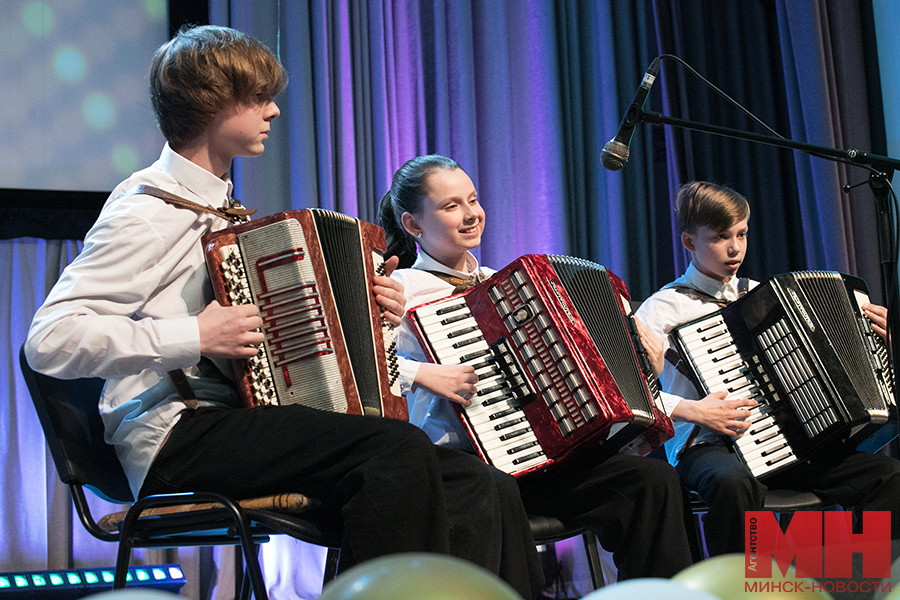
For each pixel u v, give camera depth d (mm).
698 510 2303
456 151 3377
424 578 879
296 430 1483
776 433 2289
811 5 3572
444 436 2020
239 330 1512
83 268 1542
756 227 3559
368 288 1692
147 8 3213
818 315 2312
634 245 3498
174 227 1613
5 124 3018
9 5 3061
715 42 3621
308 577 2896
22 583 2445
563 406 1855
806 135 3539
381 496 1387
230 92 1680
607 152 2045
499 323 1927
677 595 936
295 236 1578
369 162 3244
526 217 3445
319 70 3172
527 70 3514
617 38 3604
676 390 2490
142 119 3176
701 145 3527
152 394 1603
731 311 2379
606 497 1930
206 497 1455
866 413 2238
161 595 935
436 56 3402
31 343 1487
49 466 2801
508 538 1692
